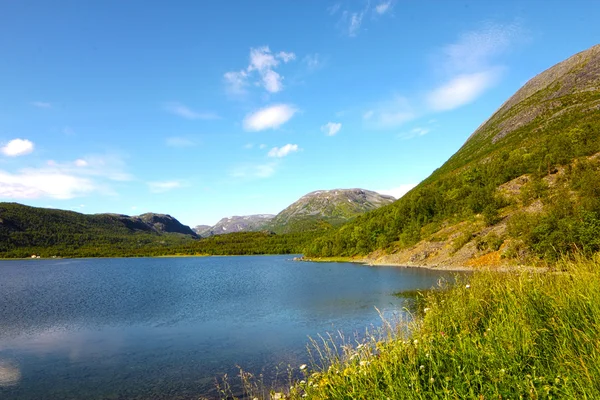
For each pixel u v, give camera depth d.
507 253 52.66
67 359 22.84
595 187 52.66
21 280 90.62
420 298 36.56
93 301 49.78
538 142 112.31
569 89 174.50
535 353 5.96
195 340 26.45
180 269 130.12
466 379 5.50
